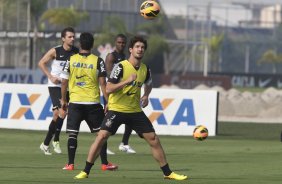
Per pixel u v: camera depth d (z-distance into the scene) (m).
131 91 30.03
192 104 60.44
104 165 34.53
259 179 31.03
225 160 40.03
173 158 41.09
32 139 52.59
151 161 39.28
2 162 37.47
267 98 99.56
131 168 35.56
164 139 55.75
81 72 34.03
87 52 34.22
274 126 77.12
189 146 49.72
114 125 30.34
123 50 41.88
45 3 163.12
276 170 34.91
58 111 41.19
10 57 157.75
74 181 29.88
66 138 53.81
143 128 30.25
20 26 159.38
